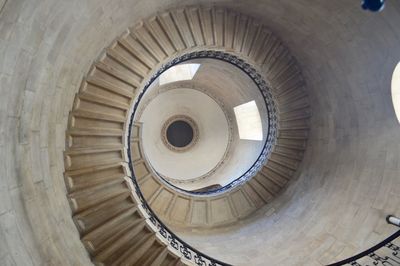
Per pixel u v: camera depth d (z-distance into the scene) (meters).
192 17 7.53
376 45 5.73
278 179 8.88
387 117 5.95
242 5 7.60
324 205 6.95
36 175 3.90
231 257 6.75
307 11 6.68
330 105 7.55
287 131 8.68
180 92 12.53
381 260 5.21
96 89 6.06
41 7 3.48
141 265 5.76
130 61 6.57
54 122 4.70
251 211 8.86
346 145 7.02
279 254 6.60
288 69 8.41
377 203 5.91
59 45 4.27
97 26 5.34
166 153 12.90
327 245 6.23
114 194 5.82
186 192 9.05
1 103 3.06
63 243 4.26
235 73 9.62
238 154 11.57
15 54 3.21
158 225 6.21
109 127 6.14
